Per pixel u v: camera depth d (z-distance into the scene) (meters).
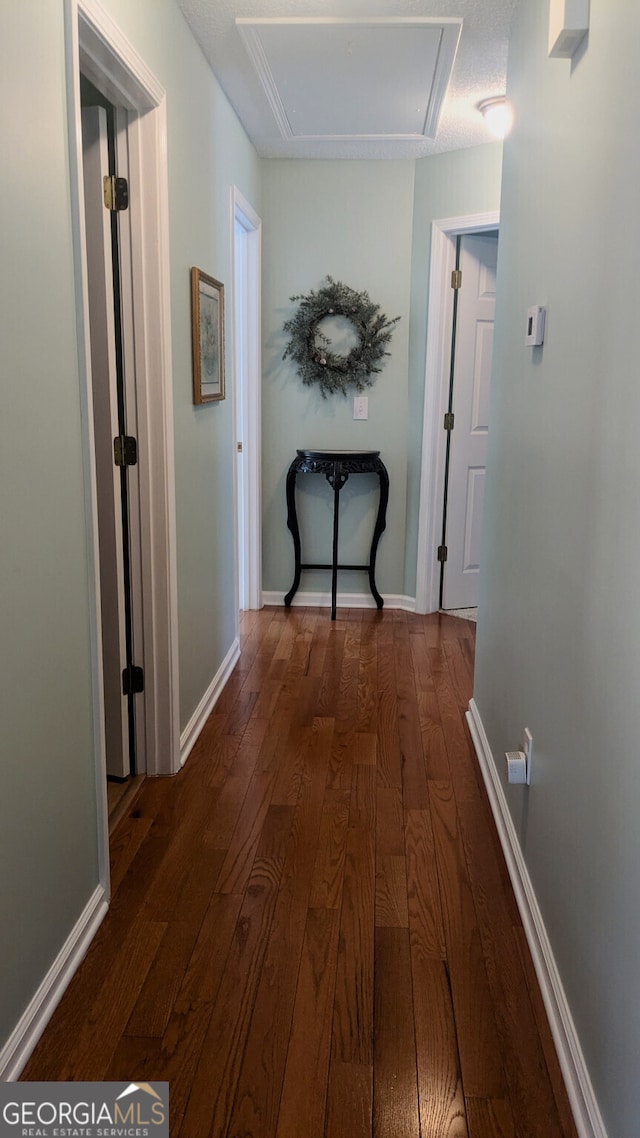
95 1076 1.51
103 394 2.41
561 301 1.80
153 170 2.31
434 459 4.58
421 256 4.40
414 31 2.64
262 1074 1.53
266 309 4.55
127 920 1.97
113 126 2.30
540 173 2.10
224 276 3.37
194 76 2.75
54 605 1.62
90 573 1.81
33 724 1.54
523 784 2.11
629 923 1.21
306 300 4.49
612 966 1.29
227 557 3.64
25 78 1.41
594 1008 1.38
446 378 4.51
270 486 4.77
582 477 1.57
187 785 2.66
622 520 1.30
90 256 2.34
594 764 1.44
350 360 4.51
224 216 3.35
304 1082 1.51
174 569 2.60
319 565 4.82
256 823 2.43
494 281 4.54
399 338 4.55
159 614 2.59
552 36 1.69
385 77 3.06
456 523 4.73
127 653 2.64
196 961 1.83
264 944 1.89
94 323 2.38
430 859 2.26
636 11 1.28
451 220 4.23
